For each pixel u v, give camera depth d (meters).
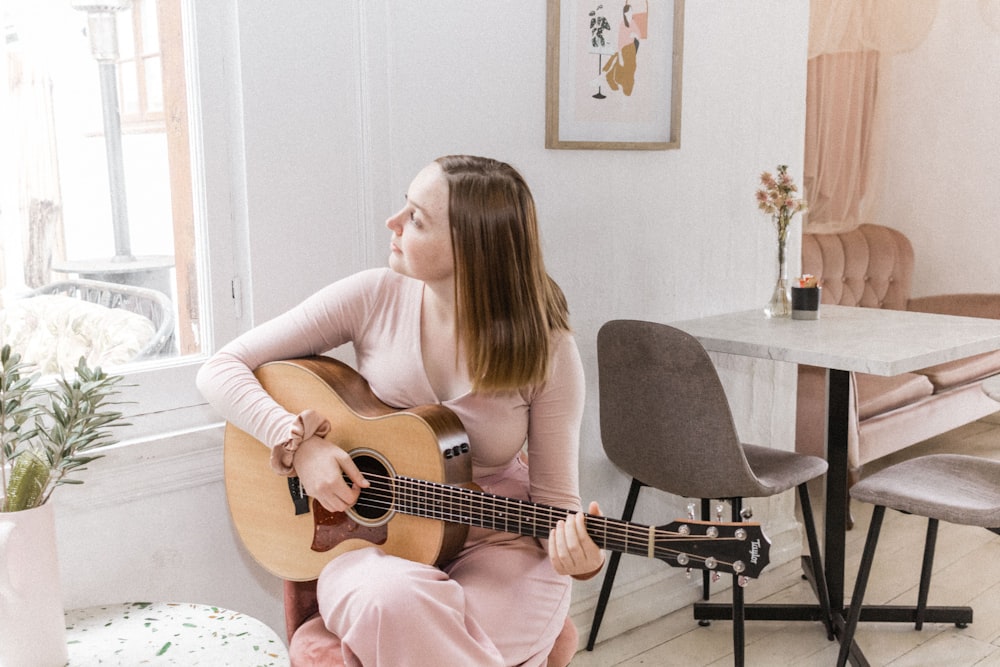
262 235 1.79
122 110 1.67
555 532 1.29
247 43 1.72
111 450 1.60
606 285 2.45
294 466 1.41
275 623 1.91
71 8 1.60
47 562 1.25
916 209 5.04
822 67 4.45
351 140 1.89
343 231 1.90
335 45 1.84
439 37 2.00
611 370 2.20
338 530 1.45
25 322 1.60
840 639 2.46
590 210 2.38
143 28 1.68
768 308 2.75
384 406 1.50
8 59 1.55
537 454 1.50
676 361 2.03
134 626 1.42
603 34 2.31
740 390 2.83
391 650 1.23
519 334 1.41
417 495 1.38
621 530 1.26
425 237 1.39
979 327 2.55
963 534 3.25
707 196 2.69
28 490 1.24
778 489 2.17
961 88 4.78
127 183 1.69
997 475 2.22
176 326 1.77
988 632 2.52
